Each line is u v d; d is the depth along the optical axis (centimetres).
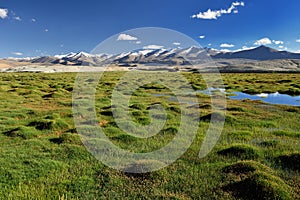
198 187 1028
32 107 2764
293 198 916
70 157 1329
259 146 1484
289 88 4422
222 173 1134
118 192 1000
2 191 986
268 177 1009
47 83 5416
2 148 1456
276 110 2652
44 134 1772
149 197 958
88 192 996
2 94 3659
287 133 1739
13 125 1988
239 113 2459
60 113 2405
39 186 1030
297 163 1199
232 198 938
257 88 4672
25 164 1234
